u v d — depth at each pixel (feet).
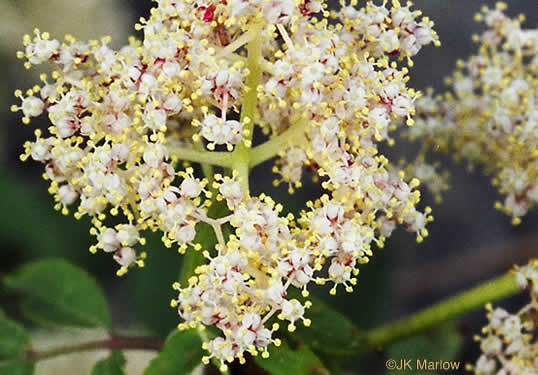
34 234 1.52
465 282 1.88
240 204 0.95
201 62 0.96
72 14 1.94
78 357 1.36
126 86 0.96
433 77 1.92
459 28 1.95
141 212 0.96
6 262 1.49
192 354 1.01
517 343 1.06
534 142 1.10
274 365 1.00
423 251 1.95
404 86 0.98
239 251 0.95
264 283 0.95
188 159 0.98
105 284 1.60
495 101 1.12
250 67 0.97
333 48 0.97
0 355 1.07
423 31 1.01
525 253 1.86
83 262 1.55
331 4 1.25
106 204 0.98
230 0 0.95
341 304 1.36
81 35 1.96
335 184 0.96
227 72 0.95
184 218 0.95
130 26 2.02
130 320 1.48
